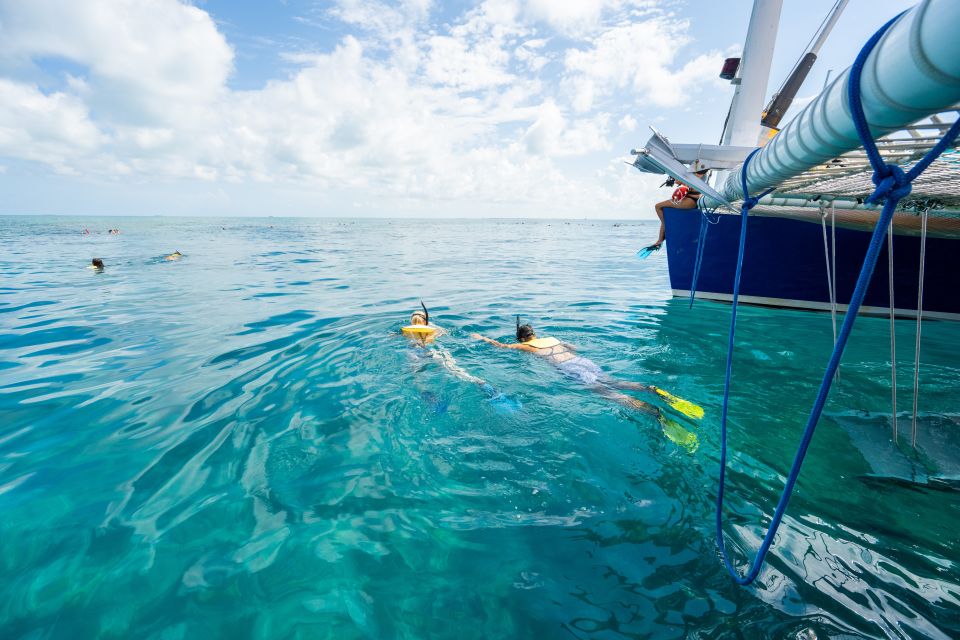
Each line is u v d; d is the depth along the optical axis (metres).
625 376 5.46
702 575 2.37
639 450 3.68
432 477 3.30
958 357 6.13
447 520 2.83
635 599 2.23
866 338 7.12
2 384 5.04
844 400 4.67
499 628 2.10
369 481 3.25
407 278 13.72
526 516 2.87
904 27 0.97
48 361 5.80
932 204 3.51
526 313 8.80
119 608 2.20
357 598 2.26
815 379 5.34
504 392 4.81
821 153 1.65
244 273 14.43
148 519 2.84
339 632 2.09
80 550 2.57
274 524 2.80
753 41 7.23
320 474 3.34
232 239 33.09
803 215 7.14
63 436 3.88
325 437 3.87
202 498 3.05
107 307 9.05
